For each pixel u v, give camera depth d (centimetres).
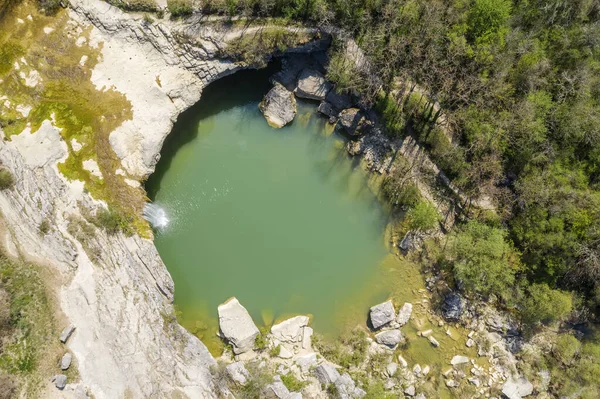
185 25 2420
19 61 2319
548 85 2414
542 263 2459
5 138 2231
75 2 2386
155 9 2403
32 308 1962
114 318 2045
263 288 2570
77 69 2359
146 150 2367
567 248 2373
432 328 2600
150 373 2052
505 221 2539
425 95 2558
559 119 2381
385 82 2547
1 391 1838
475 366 2555
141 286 2244
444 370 2556
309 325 2566
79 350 1961
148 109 2400
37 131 2264
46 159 2234
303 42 2503
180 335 2322
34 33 2345
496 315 2603
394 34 2461
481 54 2391
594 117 2309
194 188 2592
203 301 2505
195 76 2498
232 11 2423
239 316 2447
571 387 2511
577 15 2375
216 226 2586
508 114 2419
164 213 2536
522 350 2578
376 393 2383
